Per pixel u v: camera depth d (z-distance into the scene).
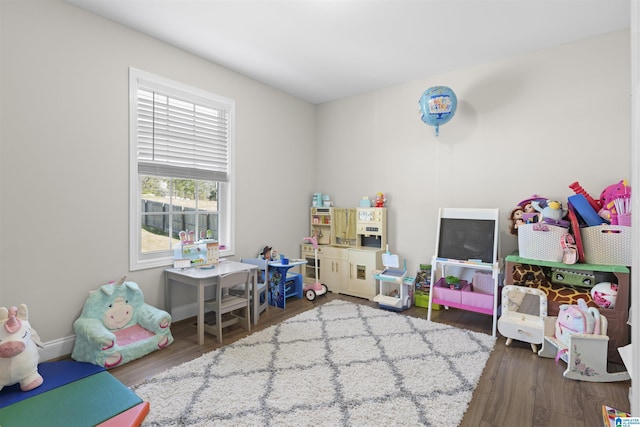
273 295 3.51
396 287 3.76
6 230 2.08
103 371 2.07
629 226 2.28
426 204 3.61
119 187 2.59
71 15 2.31
